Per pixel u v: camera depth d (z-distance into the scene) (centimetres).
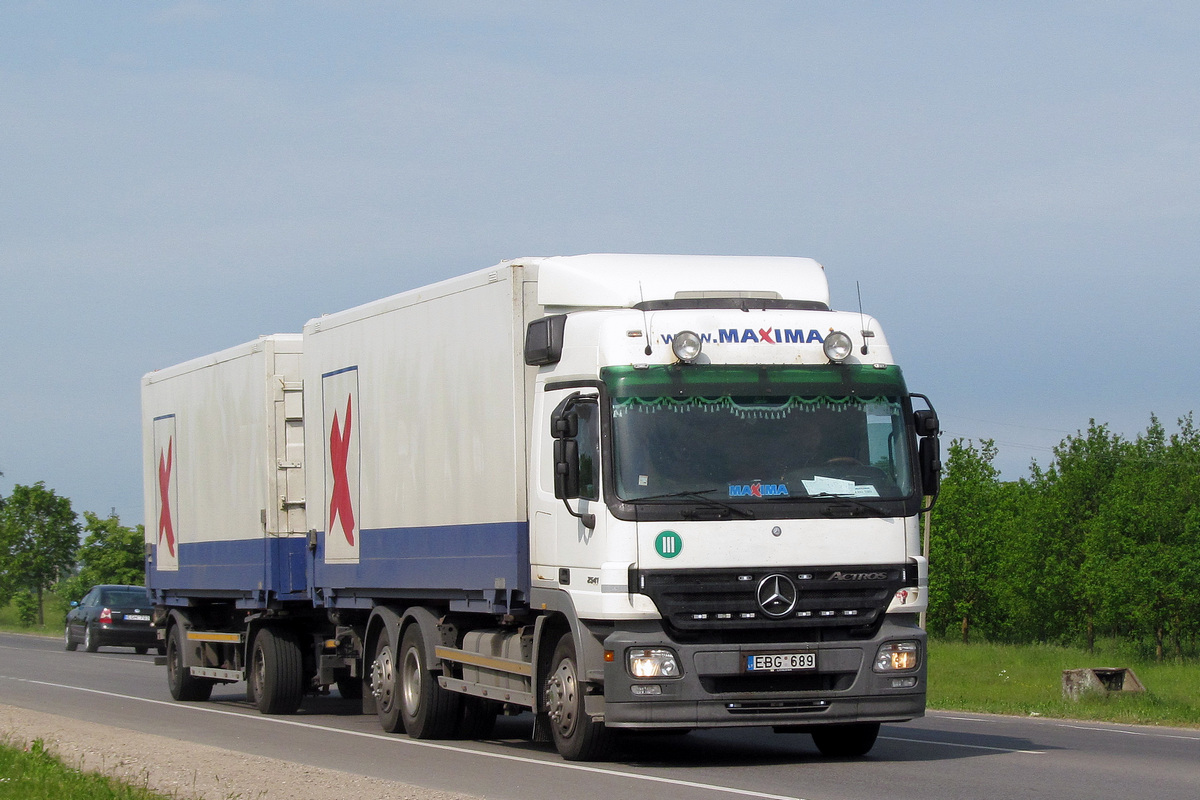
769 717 1445
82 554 8206
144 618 4703
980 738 1909
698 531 1434
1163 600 4731
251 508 2395
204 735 1966
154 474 2930
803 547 1455
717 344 1492
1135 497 5000
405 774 1477
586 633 1481
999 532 5538
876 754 1673
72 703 2612
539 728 1606
